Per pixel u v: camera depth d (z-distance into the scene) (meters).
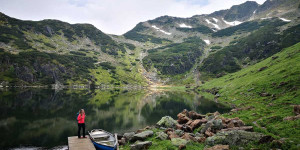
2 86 163.50
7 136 37.84
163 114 63.72
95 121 52.78
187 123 37.12
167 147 22.53
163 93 156.00
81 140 24.83
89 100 100.88
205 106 73.06
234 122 26.61
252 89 68.50
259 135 19.44
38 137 37.81
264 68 94.50
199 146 21.97
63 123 50.00
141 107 79.75
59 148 32.00
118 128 45.34
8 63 190.38
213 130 27.00
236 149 17.91
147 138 28.52
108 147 22.62
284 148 16.53
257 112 36.78
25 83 184.75
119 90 194.88
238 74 141.25
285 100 41.25
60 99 101.25
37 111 65.56
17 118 53.97
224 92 98.12
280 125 24.92
